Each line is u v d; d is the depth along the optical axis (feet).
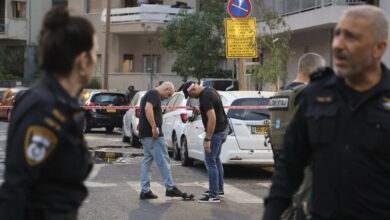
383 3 82.89
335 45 13.20
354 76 13.12
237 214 36.55
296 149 14.39
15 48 212.43
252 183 49.26
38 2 214.69
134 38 182.50
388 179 12.79
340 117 13.10
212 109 39.45
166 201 40.63
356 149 12.80
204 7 133.39
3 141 83.05
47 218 11.66
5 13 209.77
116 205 38.83
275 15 81.20
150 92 40.34
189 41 129.80
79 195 12.35
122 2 185.98
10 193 11.19
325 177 13.11
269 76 76.54
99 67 186.91
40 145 11.42
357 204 12.75
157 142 40.75
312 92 13.94
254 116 51.16
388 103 12.85
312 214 13.55
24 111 11.62
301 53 108.37
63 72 12.30
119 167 58.44
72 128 12.09
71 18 12.42
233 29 73.41
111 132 109.09
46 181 11.83
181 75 132.87
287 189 14.35
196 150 56.95
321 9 91.25
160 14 169.99
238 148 50.65
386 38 13.21
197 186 47.70
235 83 112.57
